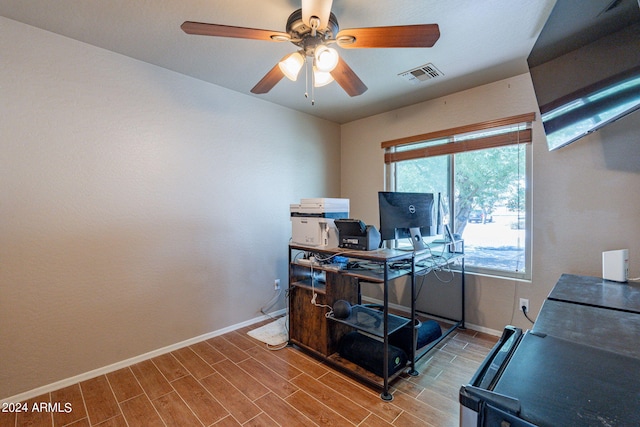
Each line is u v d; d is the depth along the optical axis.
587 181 2.29
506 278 2.72
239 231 3.03
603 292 1.66
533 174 2.55
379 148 3.69
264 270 3.24
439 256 2.64
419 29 1.44
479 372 0.80
